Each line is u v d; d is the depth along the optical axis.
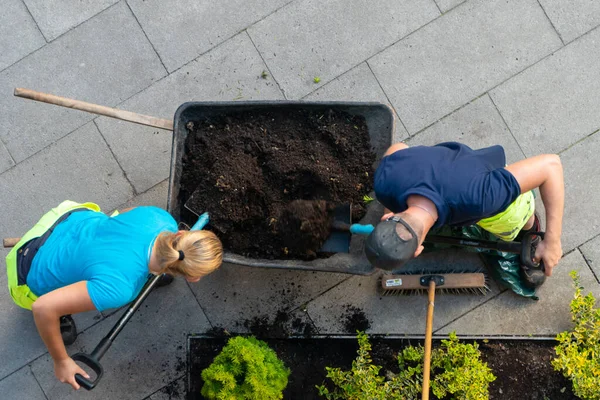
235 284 3.37
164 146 3.50
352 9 3.56
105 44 3.57
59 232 2.54
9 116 3.52
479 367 3.05
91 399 3.32
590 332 3.14
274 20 3.57
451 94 3.47
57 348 2.43
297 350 3.33
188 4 3.59
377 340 3.32
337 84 3.51
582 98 3.43
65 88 3.54
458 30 3.51
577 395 3.11
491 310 3.32
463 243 2.95
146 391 3.33
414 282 3.21
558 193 2.44
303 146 3.05
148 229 2.38
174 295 3.37
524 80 3.46
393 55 3.52
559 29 3.49
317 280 3.37
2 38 3.58
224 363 2.95
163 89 3.54
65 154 3.50
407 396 3.08
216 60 3.55
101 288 2.29
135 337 3.35
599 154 3.38
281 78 3.53
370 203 3.05
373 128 3.03
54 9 3.60
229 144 3.04
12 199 3.47
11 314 3.38
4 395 3.32
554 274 3.33
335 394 3.13
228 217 2.99
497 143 3.43
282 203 3.06
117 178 3.48
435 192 2.23
